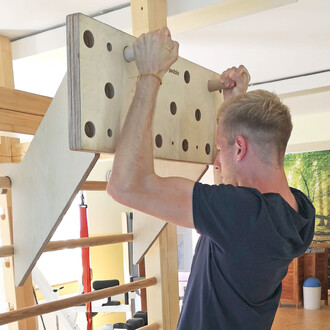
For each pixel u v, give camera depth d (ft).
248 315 3.44
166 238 6.59
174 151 4.19
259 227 3.15
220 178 5.09
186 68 4.40
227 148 3.66
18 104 5.21
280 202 3.36
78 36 3.08
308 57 12.48
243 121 3.51
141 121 3.32
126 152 3.30
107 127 3.35
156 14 6.10
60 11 8.75
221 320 3.43
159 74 3.36
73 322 10.51
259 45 11.44
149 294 6.63
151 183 3.28
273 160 3.53
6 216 7.56
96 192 22.66
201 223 3.18
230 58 12.55
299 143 23.31
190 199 3.21
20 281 4.40
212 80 4.75
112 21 8.52
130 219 19.51
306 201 3.95
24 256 4.30
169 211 3.24
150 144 3.36
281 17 9.64
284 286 21.25
